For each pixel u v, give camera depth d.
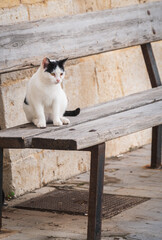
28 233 4.16
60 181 5.69
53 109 4.43
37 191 5.34
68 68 5.88
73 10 5.96
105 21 5.78
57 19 5.21
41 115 4.36
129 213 4.54
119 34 5.94
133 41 6.11
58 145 3.72
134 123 4.20
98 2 6.34
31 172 5.34
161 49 7.55
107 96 6.49
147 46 6.30
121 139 6.77
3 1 5.07
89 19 5.59
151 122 4.38
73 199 5.02
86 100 6.15
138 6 6.25
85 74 6.14
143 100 5.19
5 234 4.14
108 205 4.77
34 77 4.40
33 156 5.36
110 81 6.55
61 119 4.46
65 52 5.26
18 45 4.73
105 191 5.21
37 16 5.45
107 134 3.90
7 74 5.07
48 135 3.88
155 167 6.04
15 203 4.96
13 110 5.13
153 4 6.50
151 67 6.22
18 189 5.17
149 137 7.30
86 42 5.52
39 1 5.49
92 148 3.88
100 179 3.89
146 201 4.86
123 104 5.05
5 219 4.52
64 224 4.35
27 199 5.07
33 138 3.85
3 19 5.05
